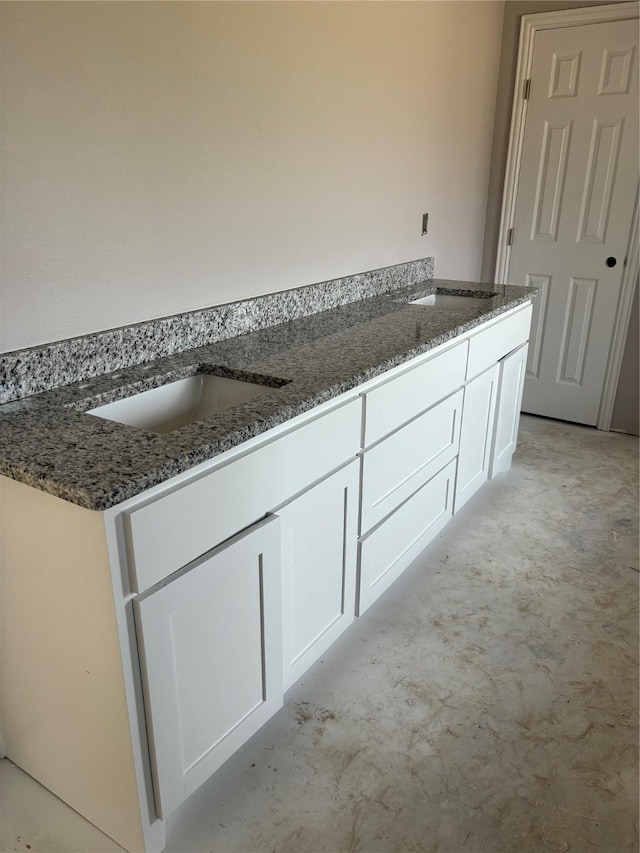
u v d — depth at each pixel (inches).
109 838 52.4
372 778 58.2
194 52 64.5
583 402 147.0
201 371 65.7
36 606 46.8
